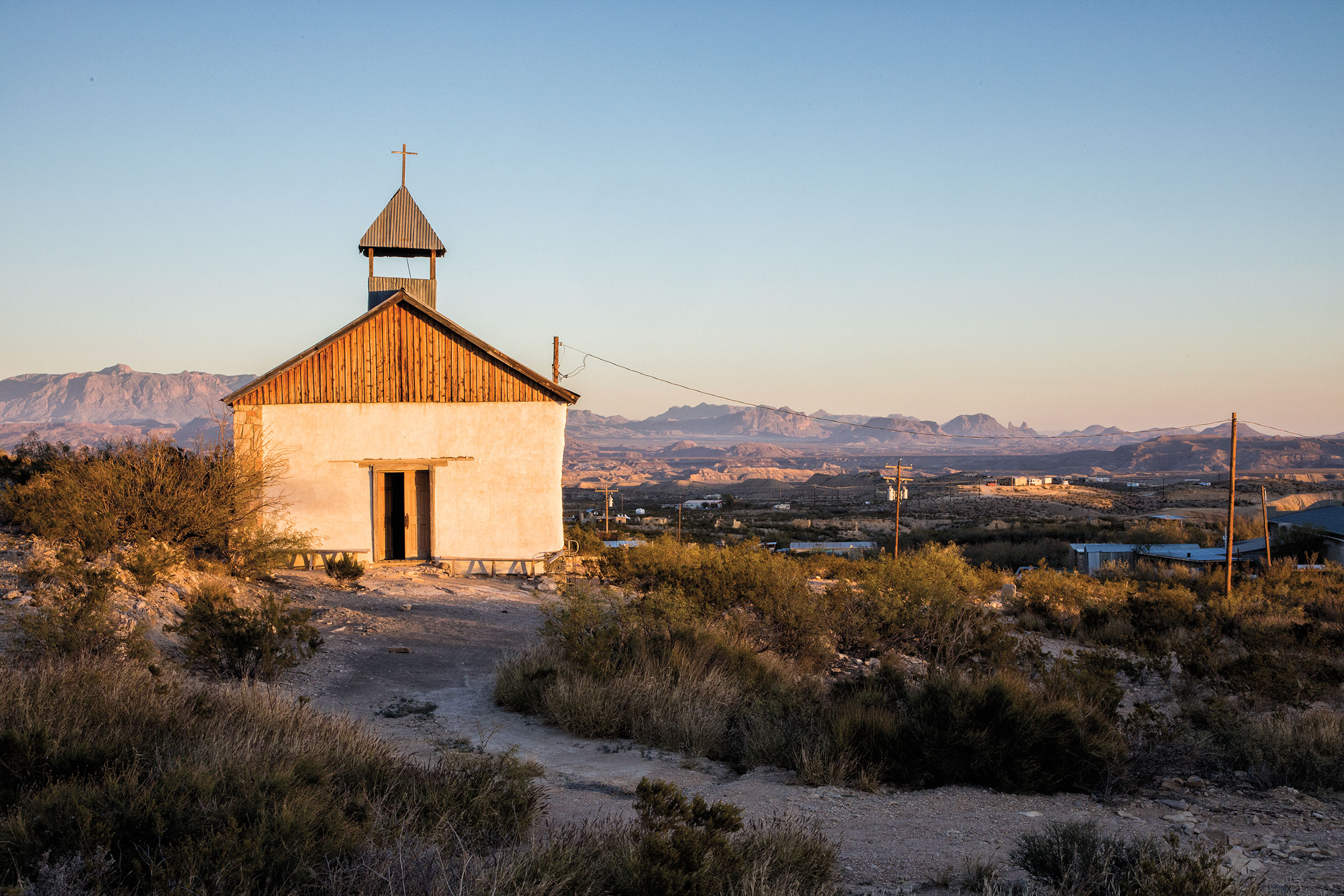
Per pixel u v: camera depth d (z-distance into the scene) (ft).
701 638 42.09
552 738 32.76
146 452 59.98
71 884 13.12
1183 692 46.14
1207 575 122.62
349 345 76.02
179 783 16.98
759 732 31.32
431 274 84.84
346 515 75.46
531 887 14.53
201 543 61.72
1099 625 71.36
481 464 76.74
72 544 50.70
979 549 208.44
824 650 48.70
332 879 14.43
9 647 32.48
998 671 41.63
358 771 21.04
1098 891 16.60
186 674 33.24
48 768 18.11
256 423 74.79
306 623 46.37
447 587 68.03
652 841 15.96
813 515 416.46
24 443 77.51
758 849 17.89
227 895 13.60
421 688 39.45
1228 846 18.04
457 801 19.97
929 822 23.61
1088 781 28.19
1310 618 82.48
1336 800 26.63
